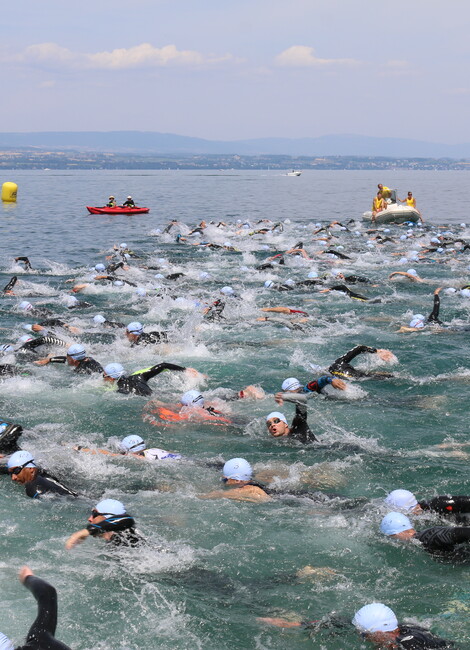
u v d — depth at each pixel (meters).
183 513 8.71
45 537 8.09
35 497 9.12
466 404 12.75
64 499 9.09
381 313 20.44
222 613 6.70
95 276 24.59
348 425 11.87
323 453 10.66
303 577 7.31
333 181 148.50
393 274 25.53
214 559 7.66
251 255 31.52
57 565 7.48
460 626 6.44
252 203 69.38
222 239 37.91
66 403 12.78
